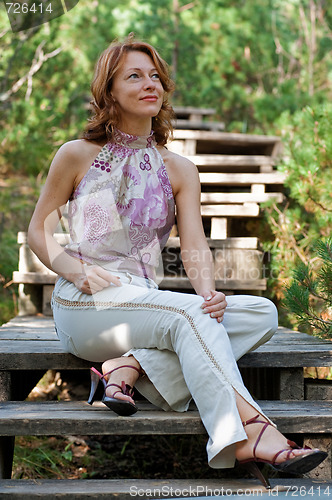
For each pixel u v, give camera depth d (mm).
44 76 6234
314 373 3506
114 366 2129
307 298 2801
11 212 5324
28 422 2053
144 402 2322
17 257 4805
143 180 2309
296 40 7871
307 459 1812
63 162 2270
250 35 7531
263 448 1885
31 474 2768
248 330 2223
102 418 2057
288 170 3980
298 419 2150
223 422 1914
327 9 7785
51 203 2297
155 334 2105
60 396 3541
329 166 3939
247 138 4973
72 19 6648
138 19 7438
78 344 2246
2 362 2338
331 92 7199
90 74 6492
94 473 2879
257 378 2910
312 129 3990
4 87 5770
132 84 2242
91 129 2326
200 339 2004
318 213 3885
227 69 7570
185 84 7832
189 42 7723
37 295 3727
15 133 5371
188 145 4871
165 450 3174
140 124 2312
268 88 7754
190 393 2111
